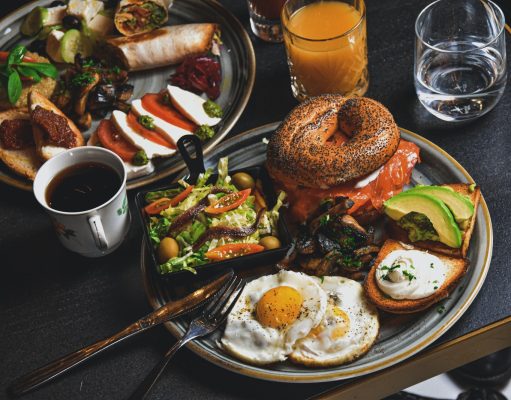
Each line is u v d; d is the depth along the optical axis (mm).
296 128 849
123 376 768
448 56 894
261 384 749
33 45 1044
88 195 818
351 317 763
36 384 753
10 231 885
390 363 733
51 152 913
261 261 808
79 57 990
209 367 762
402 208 804
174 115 938
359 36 893
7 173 924
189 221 817
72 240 818
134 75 1016
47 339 802
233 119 935
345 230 806
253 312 773
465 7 897
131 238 859
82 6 1038
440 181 852
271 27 1007
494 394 1087
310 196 836
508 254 802
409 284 760
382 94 948
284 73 985
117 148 917
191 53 1004
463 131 899
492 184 853
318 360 742
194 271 789
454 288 775
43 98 949
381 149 824
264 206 839
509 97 921
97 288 831
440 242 796
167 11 1026
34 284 841
